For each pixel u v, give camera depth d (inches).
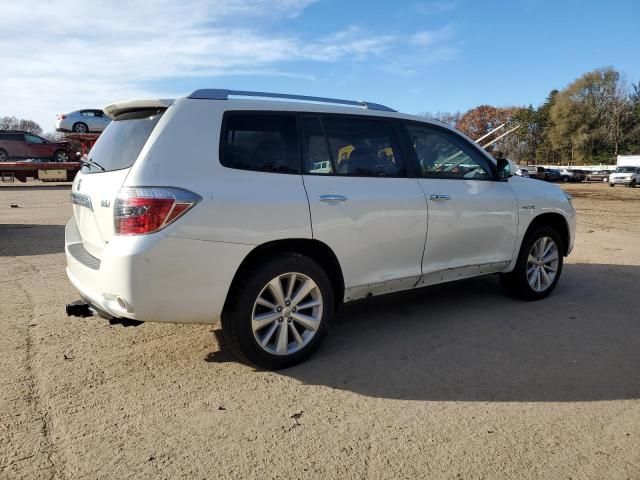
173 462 98.8
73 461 98.7
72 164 974.4
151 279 120.8
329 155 152.3
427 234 169.8
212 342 161.8
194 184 126.2
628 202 887.1
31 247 334.0
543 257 212.5
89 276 132.4
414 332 172.7
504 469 97.7
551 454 102.7
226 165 133.3
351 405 122.2
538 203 206.1
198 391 128.4
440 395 127.4
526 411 119.9
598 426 113.6
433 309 198.8
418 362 147.6
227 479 94.0
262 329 139.9
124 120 149.4
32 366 141.8
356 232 151.9
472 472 96.7
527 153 3713.1
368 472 96.4
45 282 237.8
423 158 175.3
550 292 218.2
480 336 169.0
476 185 187.3
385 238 159.0
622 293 225.0
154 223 120.5
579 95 3243.1
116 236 122.7
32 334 167.0
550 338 167.5
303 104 153.2
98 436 107.3
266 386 131.7
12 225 441.4
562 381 135.6
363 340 165.0
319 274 144.6
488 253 191.5
